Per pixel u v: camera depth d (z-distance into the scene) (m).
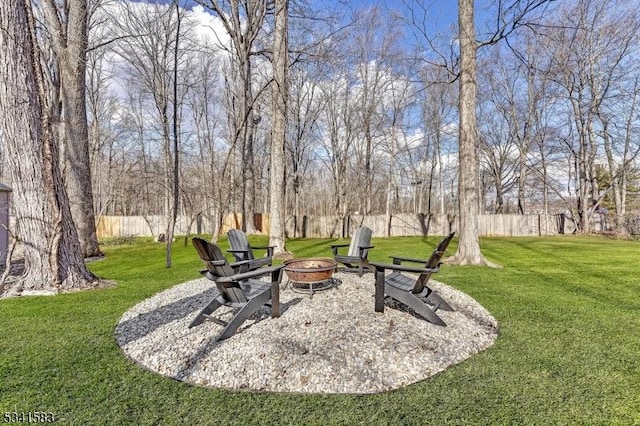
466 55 6.73
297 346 2.67
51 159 4.65
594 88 15.18
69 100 7.98
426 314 3.15
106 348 2.81
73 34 7.82
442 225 17.08
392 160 17.91
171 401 2.06
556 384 2.19
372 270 5.07
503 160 21.02
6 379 2.30
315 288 4.05
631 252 8.79
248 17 9.68
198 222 17.09
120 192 18.38
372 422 1.84
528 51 15.36
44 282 4.65
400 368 2.40
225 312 3.46
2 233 7.64
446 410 1.94
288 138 18.95
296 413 1.94
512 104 19.48
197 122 18.75
